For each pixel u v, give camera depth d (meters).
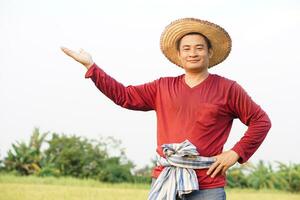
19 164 13.02
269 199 10.87
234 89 3.68
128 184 11.73
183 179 3.54
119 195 9.92
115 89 3.78
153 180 3.72
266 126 3.72
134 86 3.84
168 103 3.67
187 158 3.56
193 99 3.63
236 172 12.55
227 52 3.97
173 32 3.88
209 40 3.86
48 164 12.94
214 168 3.58
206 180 3.58
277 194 11.56
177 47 3.96
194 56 3.69
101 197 9.77
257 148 3.72
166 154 3.60
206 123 3.59
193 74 3.73
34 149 13.36
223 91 3.66
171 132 3.63
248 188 12.31
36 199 9.27
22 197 9.38
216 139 3.62
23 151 13.24
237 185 12.42
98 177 12.48
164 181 3.59
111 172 12.52
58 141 13.45
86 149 13.20
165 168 3.62
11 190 9.70
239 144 3.66
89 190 10.34
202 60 3.70
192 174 3.55
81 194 9.90
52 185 10.56
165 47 4.01
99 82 3.75
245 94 3.70
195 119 3.60
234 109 3.69
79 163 12.95
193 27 3.79
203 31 3.79
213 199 3.57
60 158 13.04
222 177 3.63
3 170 12.88
